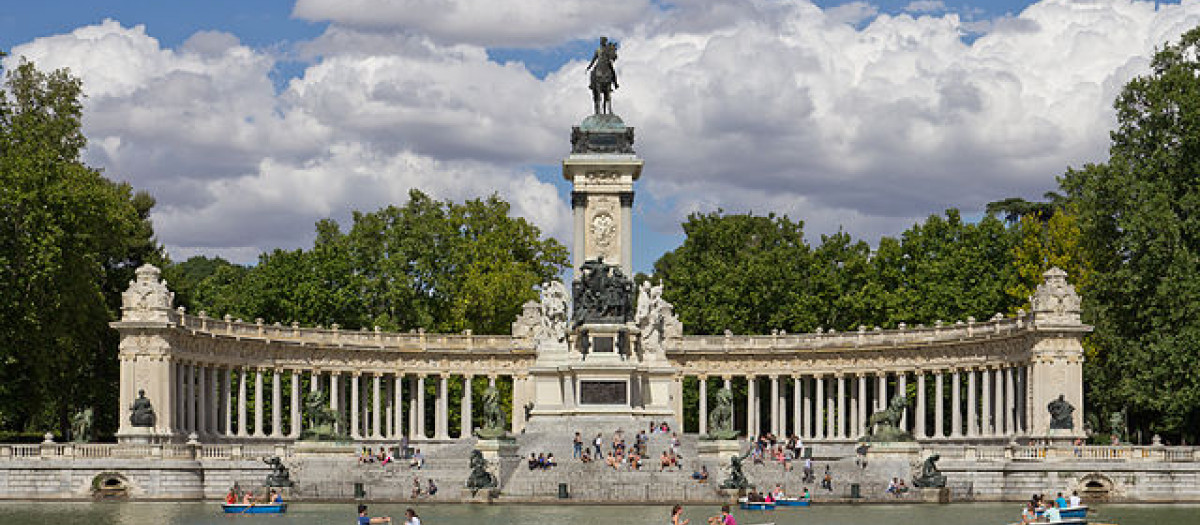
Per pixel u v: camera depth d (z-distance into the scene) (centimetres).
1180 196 12888
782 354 15862
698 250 19200
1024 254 15662
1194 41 13312
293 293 16312
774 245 19700
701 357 16038
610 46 14450
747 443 12912
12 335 12000
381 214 17812
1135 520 9131
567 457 12044
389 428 16025
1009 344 13400
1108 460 11112
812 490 11200
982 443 13900
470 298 16900
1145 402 12488
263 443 14288
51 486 10638
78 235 12219
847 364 15562
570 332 13600
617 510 10025
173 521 8756
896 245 16850
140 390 11894
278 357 14625
